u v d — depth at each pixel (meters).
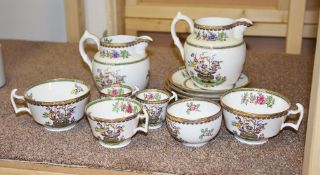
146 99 0.85
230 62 0.87
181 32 1.48
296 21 1.36
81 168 0.73
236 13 1.44
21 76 1.11
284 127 0.81
